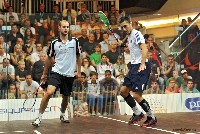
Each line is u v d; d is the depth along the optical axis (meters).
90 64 10.83
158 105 10.90
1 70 10.05
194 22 12.16
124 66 10.96
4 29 10.54
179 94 11.19
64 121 8.71
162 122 8.38
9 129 7.62
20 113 9.66
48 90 8.12
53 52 8.38
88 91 10.48
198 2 18.41
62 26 8.33
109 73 10.84
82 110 10.35
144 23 13.11
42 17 11.23
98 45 11.12
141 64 7.60
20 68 10.23
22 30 10.81
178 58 11.66
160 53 11.54
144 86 7.79
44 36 11.11
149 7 19.16
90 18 11.51
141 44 7.65
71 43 8.42
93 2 17.94
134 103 8.08
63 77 8.40
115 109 10.66
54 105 9.77
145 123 7.82
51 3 17.00
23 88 10.04
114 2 18.50
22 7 16.50
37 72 10.26
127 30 7.88
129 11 19.83
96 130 7.31
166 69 11.39
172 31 12.22
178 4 19.25
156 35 12.22
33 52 10.64
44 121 9.02
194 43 11.94
